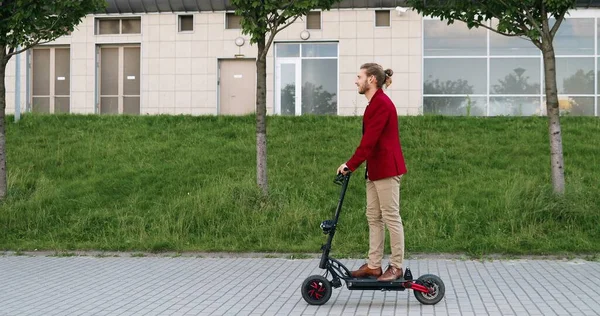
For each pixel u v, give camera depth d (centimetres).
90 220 1120
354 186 1259
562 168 1096
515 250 939
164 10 2430
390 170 623
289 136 1633
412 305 617
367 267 632
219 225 1070
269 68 2402
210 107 2420
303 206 1120
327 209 1141
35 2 1162
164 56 2439
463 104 2355
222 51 2412
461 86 2358
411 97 2352
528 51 2347
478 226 1034
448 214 1080
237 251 984
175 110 2438
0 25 1169
